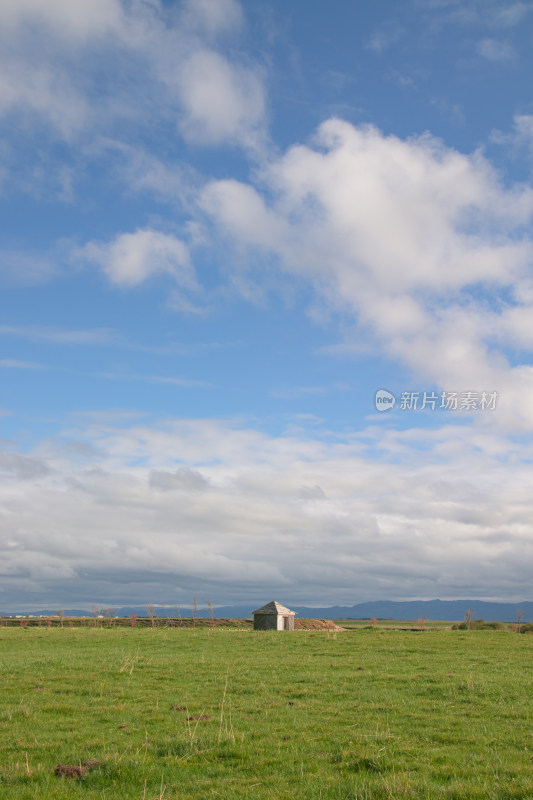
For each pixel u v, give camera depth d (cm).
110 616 8238
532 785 1269
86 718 1986
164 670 3012
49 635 5112
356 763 1487
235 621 10800
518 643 4419
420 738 1747
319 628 8531
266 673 2942
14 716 2017
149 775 1402
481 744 1670
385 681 2703
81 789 1311
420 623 8994
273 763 1499
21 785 1333
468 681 2631
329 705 2202
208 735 1748
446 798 1212
